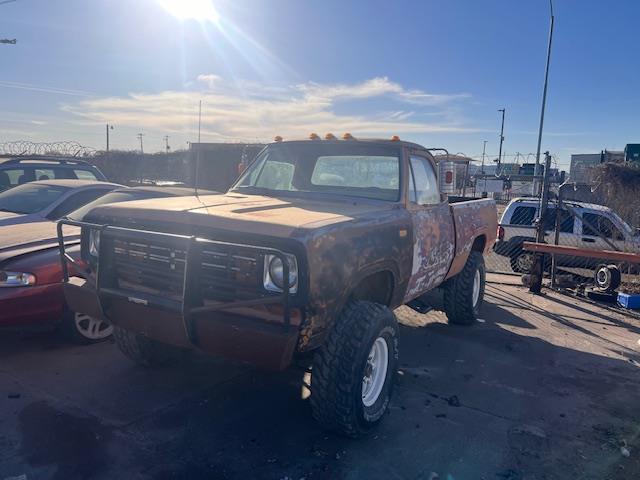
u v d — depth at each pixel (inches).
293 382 183.6
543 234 366.0
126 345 179.3
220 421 153.9
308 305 123.6
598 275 340.2
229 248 126.9
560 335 254.1
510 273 418.0
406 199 183.5
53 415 152.9
